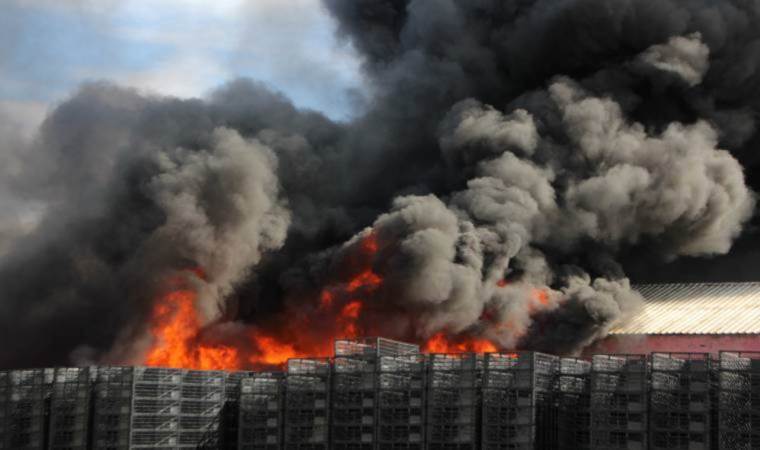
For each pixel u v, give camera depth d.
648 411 125.06
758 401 120.00
